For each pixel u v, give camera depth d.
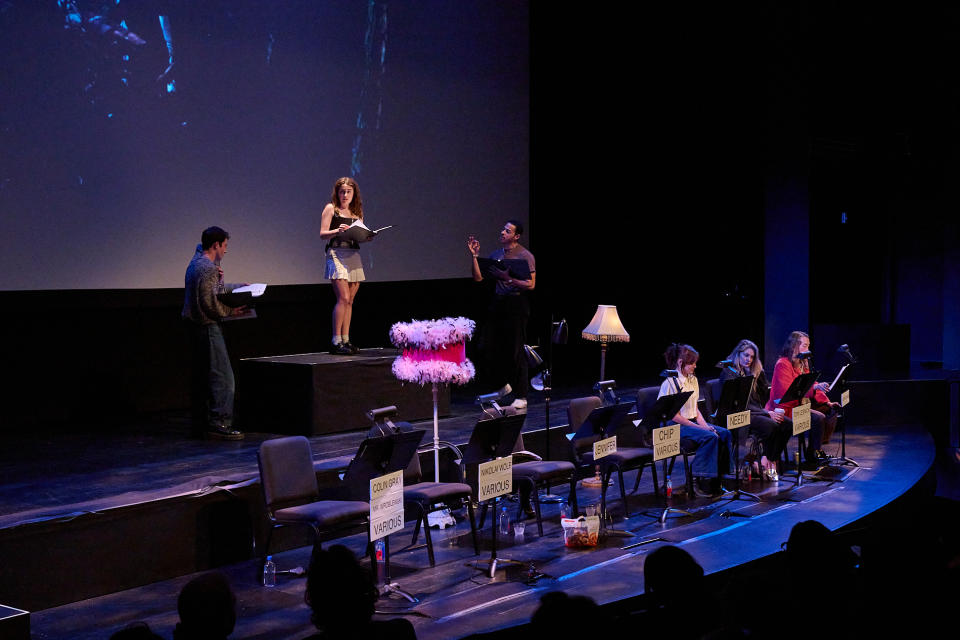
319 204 8.95
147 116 7.70
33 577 4.78
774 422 7.70
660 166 12.00
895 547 3.05
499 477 5.34
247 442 6.77
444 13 9.92
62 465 6.01
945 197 11.53
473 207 10.34
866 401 10.39
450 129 10.05
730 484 7.57
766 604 2.83
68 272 7.34
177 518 5.36
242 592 5.11
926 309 12.95
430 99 9.84
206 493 5.48
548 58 11.23
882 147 12.59
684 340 12.41
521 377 8.14
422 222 9.84
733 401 7.14
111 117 7.49
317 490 5.55
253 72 8.36
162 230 7.86
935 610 3.00
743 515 6.56
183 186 7.96
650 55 11.65
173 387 8.34
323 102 8.90
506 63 10.62
